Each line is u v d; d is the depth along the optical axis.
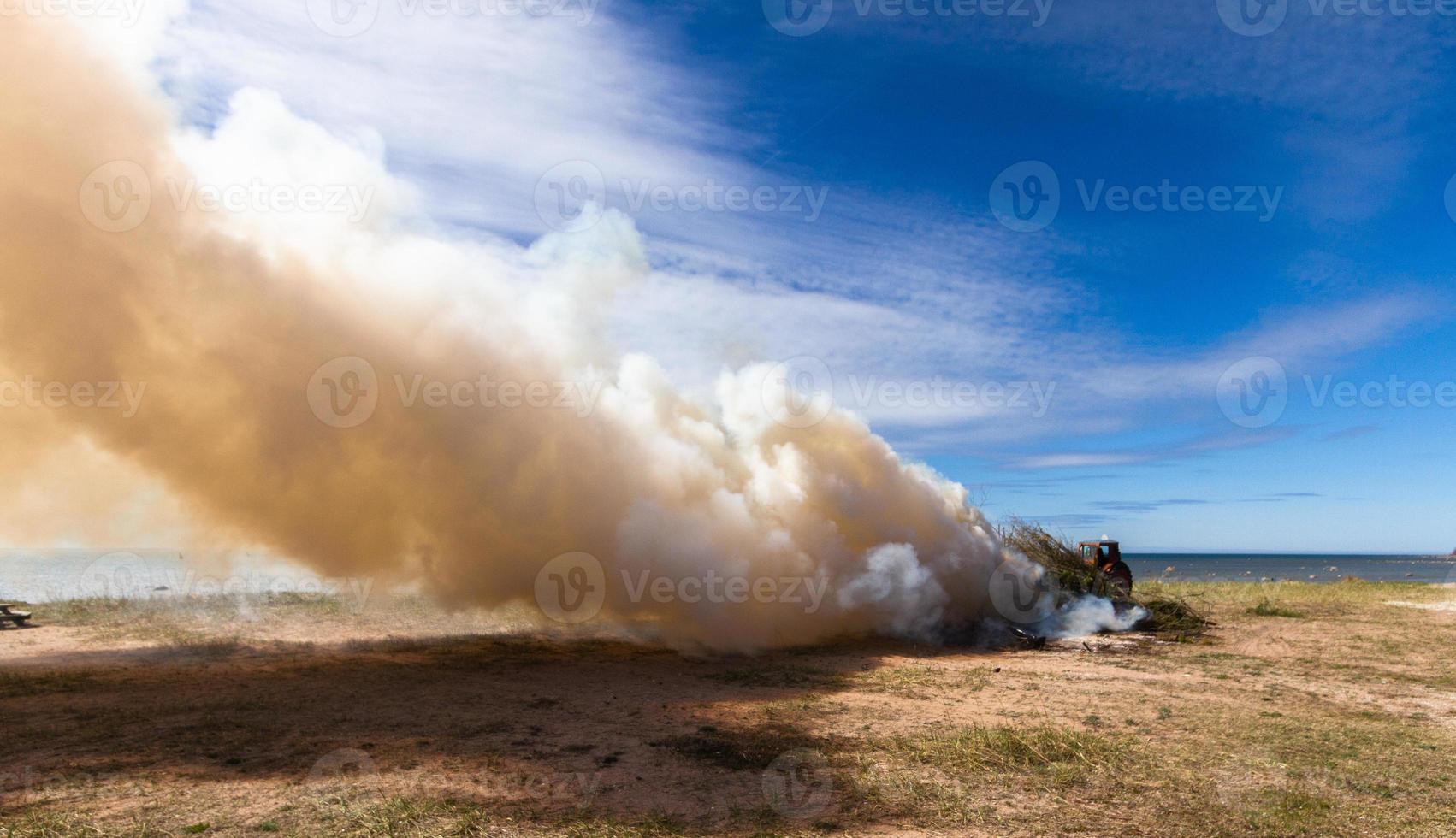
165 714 6.84
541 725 6.84
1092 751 6.23
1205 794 5.39
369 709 7.18
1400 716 7.80
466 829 4.59
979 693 8.55
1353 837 4.73
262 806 4.85
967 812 5.05
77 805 4.80
